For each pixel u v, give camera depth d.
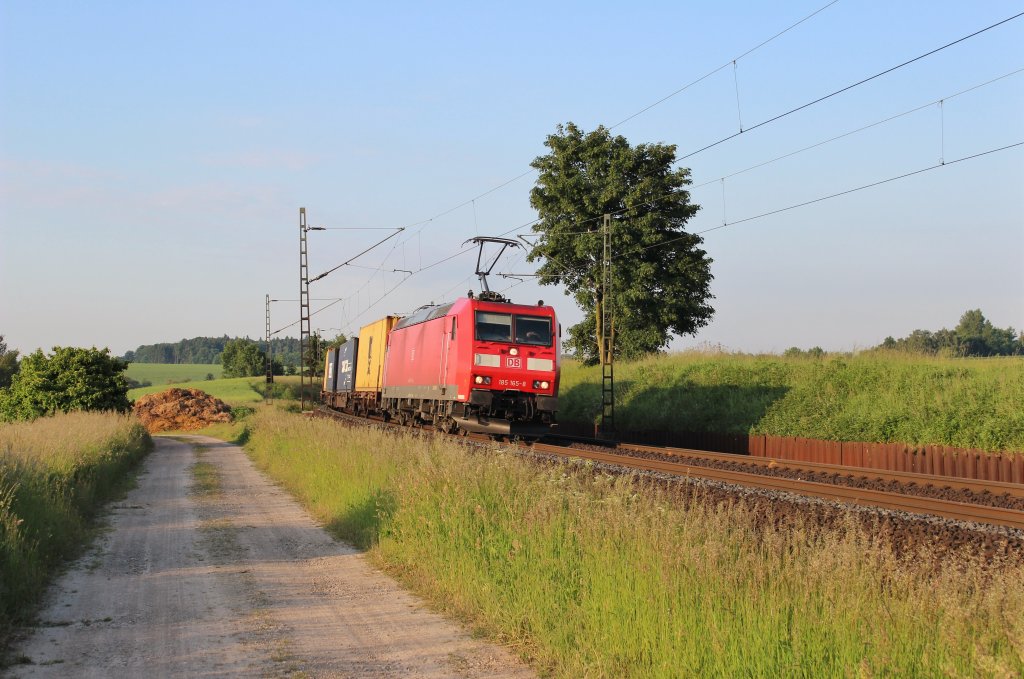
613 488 10.63
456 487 10.61
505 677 6.54
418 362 29.56
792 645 5.39
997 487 14.54
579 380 41.56
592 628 6.81
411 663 6.89
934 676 4.93
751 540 7.71
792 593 6.18
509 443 23.72
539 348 24.56
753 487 14.60
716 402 29.05
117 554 11.77
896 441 21.08
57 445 18.33
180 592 9.47
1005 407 19.42
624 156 45.94
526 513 9.26
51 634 7.80
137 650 7.30
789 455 23.84
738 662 5.52
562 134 47.81
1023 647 4.89
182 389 66.62
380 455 16.41
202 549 12.13
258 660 7.00
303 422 30.12
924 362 24.81
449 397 25.08
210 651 7.26
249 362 160.62
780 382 27.89
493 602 8.10
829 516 10.95
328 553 11.72
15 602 8.55
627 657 6.30
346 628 7.95
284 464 23.56
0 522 9.66
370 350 42.16
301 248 53.09
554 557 8.03
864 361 26.09
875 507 11.95
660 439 29.62
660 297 45.81
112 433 26.50
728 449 26.28
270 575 10.34
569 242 46.53
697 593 6.35
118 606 8.84
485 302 24.70
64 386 39.06
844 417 22.91
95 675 6.64
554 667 6.69
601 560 7.42
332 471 17.39
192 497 18.34
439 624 8.05
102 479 18.88
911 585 5.98
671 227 46.53
